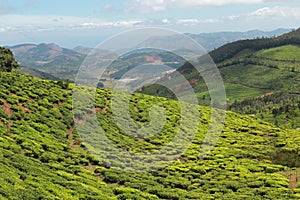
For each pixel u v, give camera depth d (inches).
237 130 3053.6
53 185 1242.6
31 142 1742.1
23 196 1030.4
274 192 1485.0
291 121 5487.2
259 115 6348.4
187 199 1405.0
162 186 1585.9
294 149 2405.3
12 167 1280.8
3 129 1795.0
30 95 2556.6
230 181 1676.9
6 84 2583.7
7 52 3841.0
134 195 1374.3
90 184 1437.0
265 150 2426.2
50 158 1638.8
